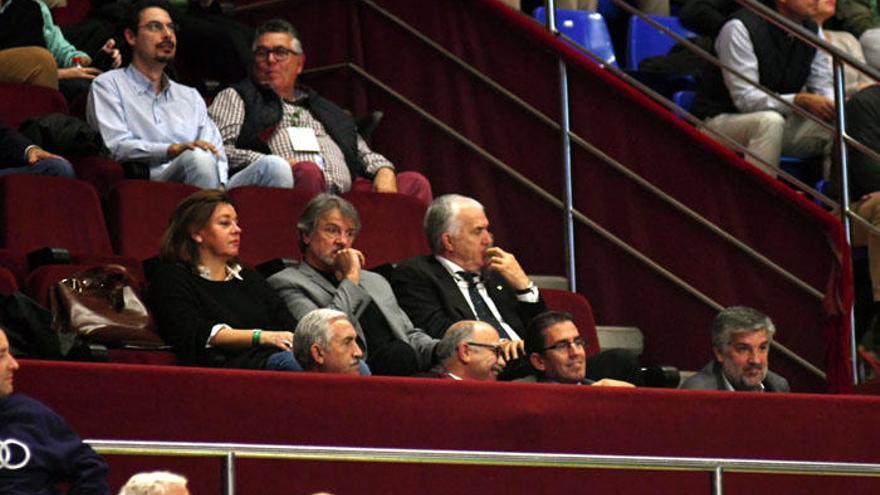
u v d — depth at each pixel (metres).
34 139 15.12
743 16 19.05
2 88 15.70
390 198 15.77
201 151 15.50
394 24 18.52
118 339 12.37
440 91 18.16
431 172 18.11
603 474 12.02
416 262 14.41
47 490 9.99
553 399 11.95
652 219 16.88
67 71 16.89
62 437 10.09
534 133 17.50
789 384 16.41
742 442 12.47
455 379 11.80
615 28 21.94
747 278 16.53
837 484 12.72
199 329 12.48
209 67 18.45
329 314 12.16
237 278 13.20
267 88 16.81
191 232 13.07
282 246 15.09
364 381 11.45
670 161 16.81
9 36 16.67
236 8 19.48
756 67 18.92
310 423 11.25
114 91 15.96
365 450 11.34
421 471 11.51
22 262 13.14
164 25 16.11
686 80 20.05
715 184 16.64
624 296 16.94
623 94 16.97
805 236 16.36
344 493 11.29
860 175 17.97
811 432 12.69
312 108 17.02
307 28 19.02
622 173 17.00
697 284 16.64
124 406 10.80
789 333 16.41
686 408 12.34
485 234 14.43
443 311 14.15
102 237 14.28
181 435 10.91
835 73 17.05
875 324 17.41
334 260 13.72
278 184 15.66
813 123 18.81
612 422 12.11
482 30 17.94
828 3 19.70
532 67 17.56
